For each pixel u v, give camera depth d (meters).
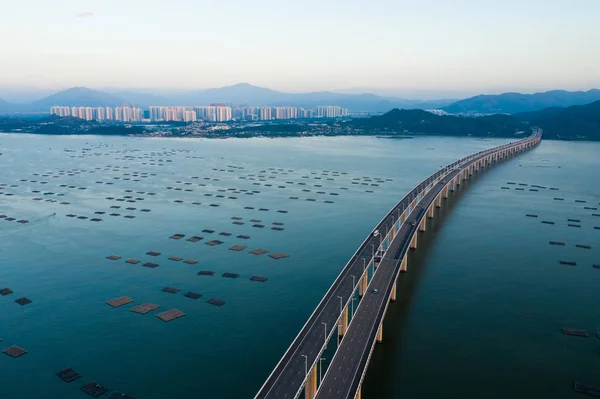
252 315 121.06
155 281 142.75
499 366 98.81
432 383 92.69
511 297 133.50
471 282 144.38
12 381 92.31
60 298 130.50
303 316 120.81
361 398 87.62
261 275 148.62
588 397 88.81
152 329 113.31
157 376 94.75
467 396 88.62
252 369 97.75
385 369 97.25
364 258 139.25
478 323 117.69
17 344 106.12
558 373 96.56
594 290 139.00
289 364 84.56
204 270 152.12
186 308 124.75
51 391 89.38
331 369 83.50
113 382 92.56
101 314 120.88
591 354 103.94
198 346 106.00
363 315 104.75
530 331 113.81
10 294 133.00
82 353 102.56
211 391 90.25
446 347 106.12
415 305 127.81
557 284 143.38
